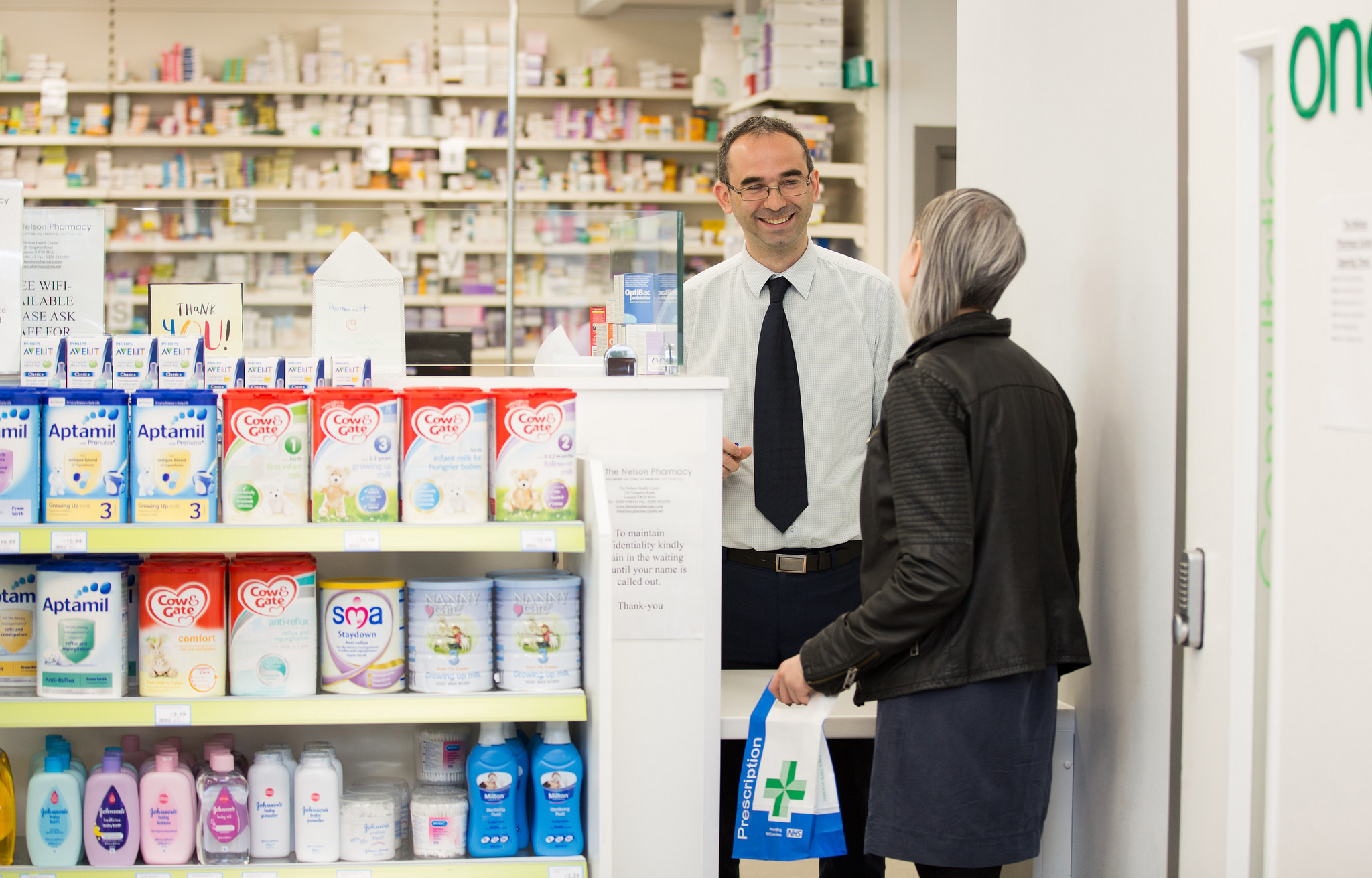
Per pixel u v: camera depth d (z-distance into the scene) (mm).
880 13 6223
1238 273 1713
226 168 7438
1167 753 1933
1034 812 1846
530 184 7547
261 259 6137
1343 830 1461
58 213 2309
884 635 1786
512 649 1987
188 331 2266
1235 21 1715
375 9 7715
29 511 1888
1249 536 1711
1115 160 2100
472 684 1970
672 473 2176
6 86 7125
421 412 1899
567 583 2004
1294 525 1558
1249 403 1709
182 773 1997
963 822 1789
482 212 3686
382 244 7074
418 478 1901
